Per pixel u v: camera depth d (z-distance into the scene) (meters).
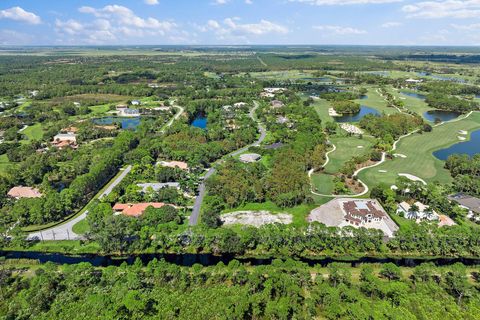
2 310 90.88
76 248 122.38
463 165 180.88
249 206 151.00
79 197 151.88
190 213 144.25
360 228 122.44
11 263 114.62
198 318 86.69
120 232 120.38
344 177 179.00
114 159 194.50
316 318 89.62
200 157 196.12
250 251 120.44
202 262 116.06
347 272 100.12
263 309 91.81
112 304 88.62
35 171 176.50
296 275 100.19
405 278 104.31
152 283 100.81
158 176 174.38
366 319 85.44
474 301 91.06
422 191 150.75
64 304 90.50
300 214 142.75
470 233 118.88
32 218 135.88
